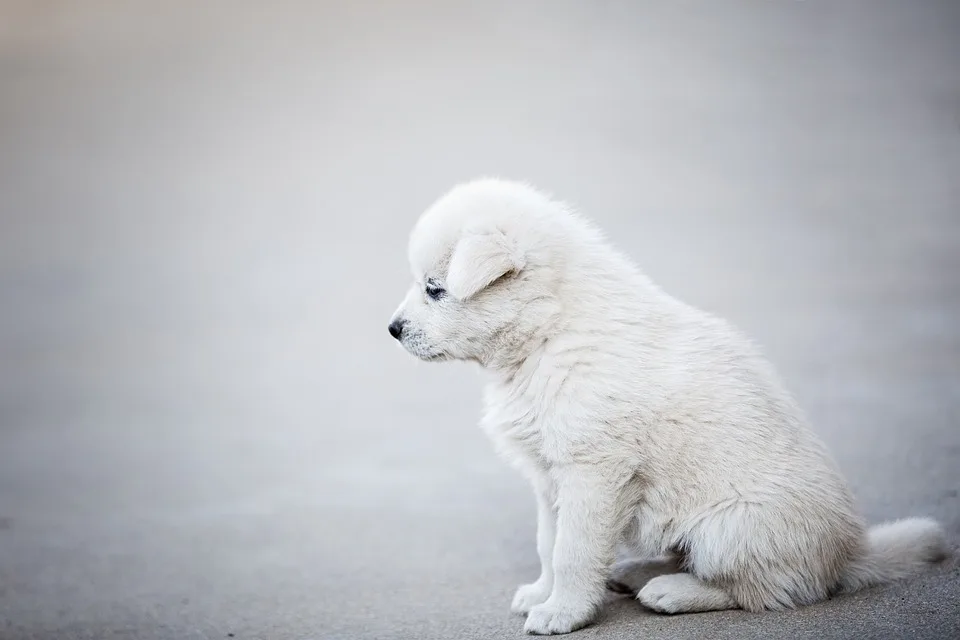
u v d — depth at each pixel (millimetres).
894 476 7586
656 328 5461
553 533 5590
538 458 5457
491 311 5500
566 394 5242
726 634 4875
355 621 5898
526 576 6551
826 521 5180
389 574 6840
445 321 5680
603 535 5180
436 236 5781
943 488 7199
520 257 5426
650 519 5305
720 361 5359
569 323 5414
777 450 5188
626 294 5547
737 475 5121
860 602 5191
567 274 5520
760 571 5129
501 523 7914
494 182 6277
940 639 4625
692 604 5227
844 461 8094
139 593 6949
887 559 5477
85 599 6898
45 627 6344
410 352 5832
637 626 5113
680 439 5168
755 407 5246
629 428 5156
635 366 5250
